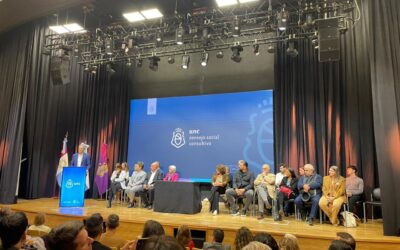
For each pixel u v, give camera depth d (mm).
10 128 8180
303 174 6141
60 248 1629
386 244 4156
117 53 8281
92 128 9320
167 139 8484
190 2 7840
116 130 9023
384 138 4742
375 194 5754
